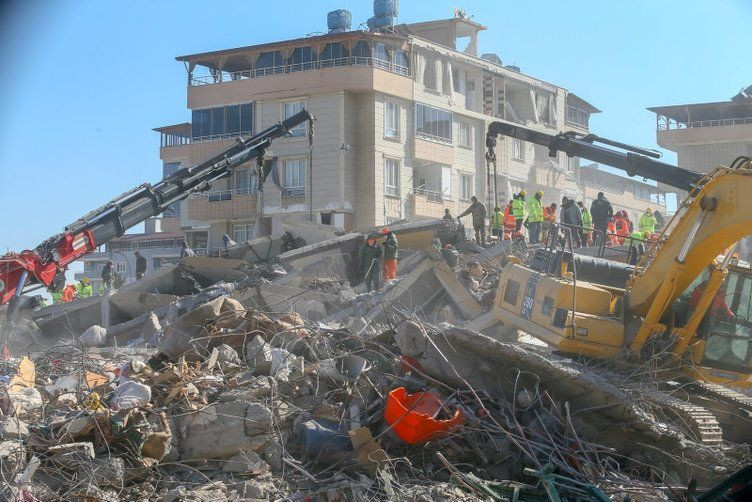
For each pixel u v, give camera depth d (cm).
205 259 2647
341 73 4778
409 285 2164
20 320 2439
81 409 1043
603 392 1157
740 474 759
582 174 6700
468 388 1199
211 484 980
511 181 5741
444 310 2097
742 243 2630
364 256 2433
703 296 1405
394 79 4922
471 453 1111
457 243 2936
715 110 6075
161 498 950
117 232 2016
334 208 4772
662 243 1456
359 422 1114
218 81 5144
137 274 3697
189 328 1255
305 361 1232
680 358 1418
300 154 4859
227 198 5044
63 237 1908
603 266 1590
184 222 5306
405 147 5019
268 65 5041
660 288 1405
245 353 1223
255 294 2281
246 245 2992
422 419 1085
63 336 2634
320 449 1074
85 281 3594
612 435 1200
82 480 934
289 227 3072
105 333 2333
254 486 984
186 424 1042
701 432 1221
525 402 1172
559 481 1009
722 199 1345
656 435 1155
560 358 1416
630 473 1164
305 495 986
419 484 1032
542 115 6109
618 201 7094
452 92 5322
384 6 5212
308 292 2256
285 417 1097
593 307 1448
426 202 5078
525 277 1534
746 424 1405
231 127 5056
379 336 1291
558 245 1662
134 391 1047
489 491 999
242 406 1054
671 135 6019
